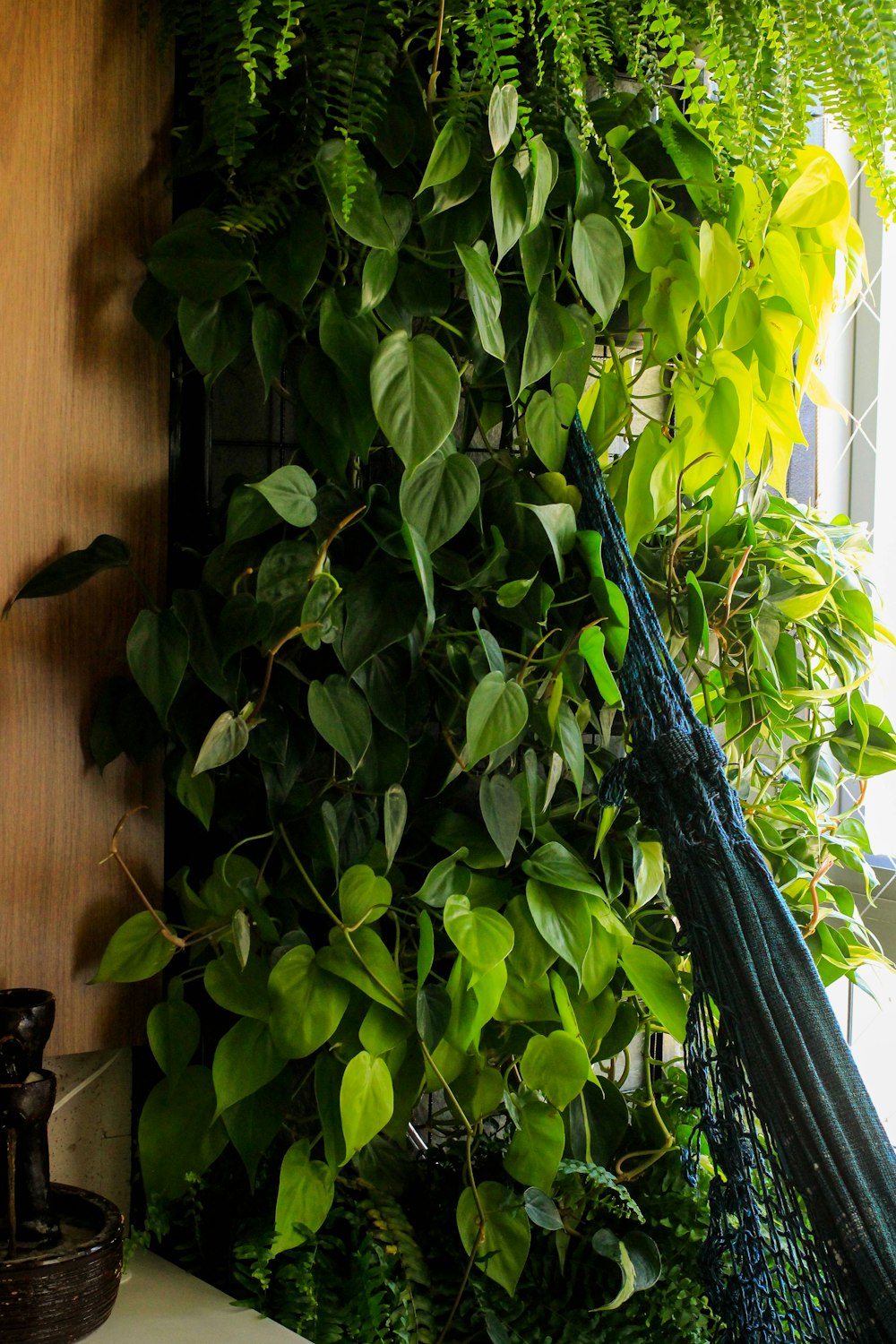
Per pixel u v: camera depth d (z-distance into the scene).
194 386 1.28
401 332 1.08
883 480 1.77
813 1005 1.09
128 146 1.14
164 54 1.13
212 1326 1.01
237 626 1.07
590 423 1.30
